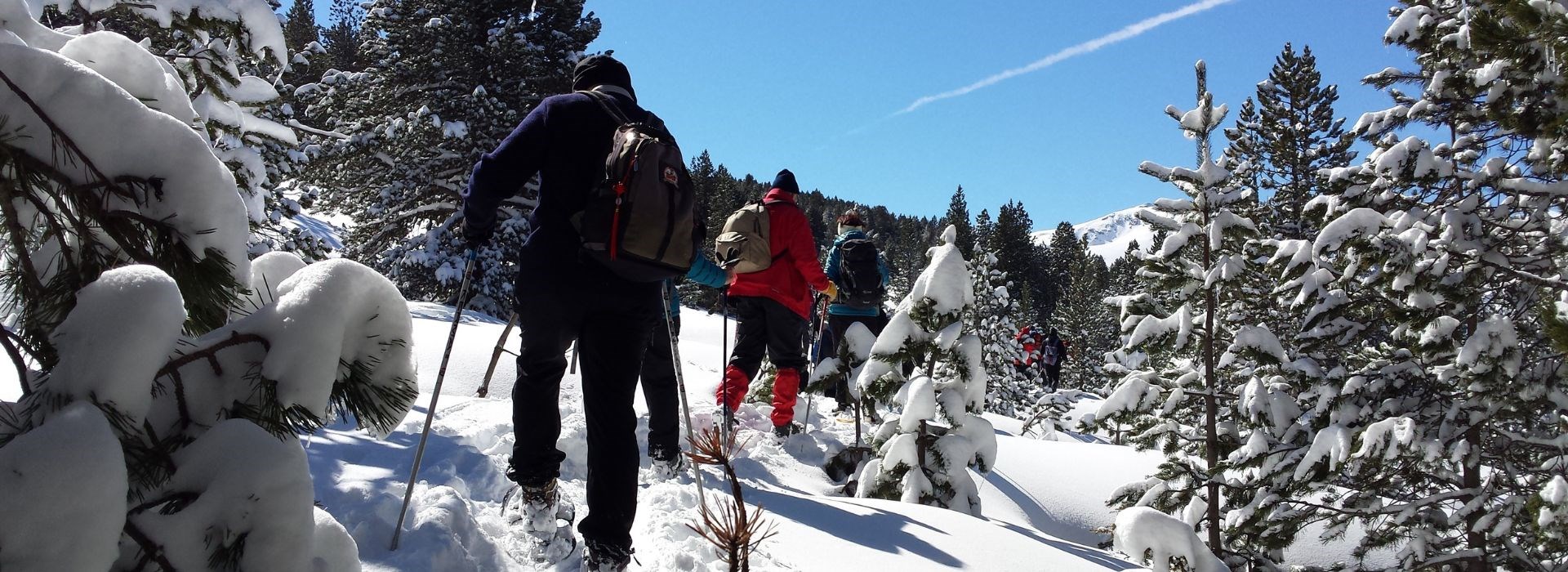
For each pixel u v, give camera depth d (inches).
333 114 778.2
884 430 247.3
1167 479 272.1
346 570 59.9
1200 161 270.5
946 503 230.5
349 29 1889.8
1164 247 270.4
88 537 43.2
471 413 203.0
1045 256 3181.6
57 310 53.4
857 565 134.9
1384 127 321.4
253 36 131.6
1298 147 1029.8
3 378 130.9
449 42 729.0
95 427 44.8
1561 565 257.3
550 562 116.4
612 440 106.7
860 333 277.3
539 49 743.1
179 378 53.2
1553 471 262.5
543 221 111.7
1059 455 324.2
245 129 148.8
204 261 57.2
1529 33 239.3
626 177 105.7
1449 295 266.5
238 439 51.3
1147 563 163.5
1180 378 278.1
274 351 55.1
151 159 55.5
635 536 128.3
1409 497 287.6
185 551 49.3
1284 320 328.8
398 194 727.1
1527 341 276.5
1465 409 272.5
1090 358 1704.0
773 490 185.5
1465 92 290.7
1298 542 315.9
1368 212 276.8
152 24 127.7
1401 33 314.8
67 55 61.7
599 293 107.8
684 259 109.0
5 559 41.8
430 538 107.1
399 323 62.3
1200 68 270.5
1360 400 272.1
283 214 384.8
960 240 3053.6
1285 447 267.0
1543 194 277.7
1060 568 154.2
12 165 52.7
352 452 147.9
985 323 741.3
